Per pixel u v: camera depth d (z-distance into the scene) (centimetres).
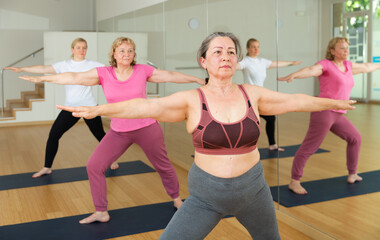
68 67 461
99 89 871
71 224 325
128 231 310
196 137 176
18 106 908
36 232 310
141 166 511
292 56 295
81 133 767
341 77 246
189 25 470
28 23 1058
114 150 322
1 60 1039
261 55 338
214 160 175
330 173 272
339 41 246
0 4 1028
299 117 299
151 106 175
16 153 601
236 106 177
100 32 870
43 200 386
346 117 251
